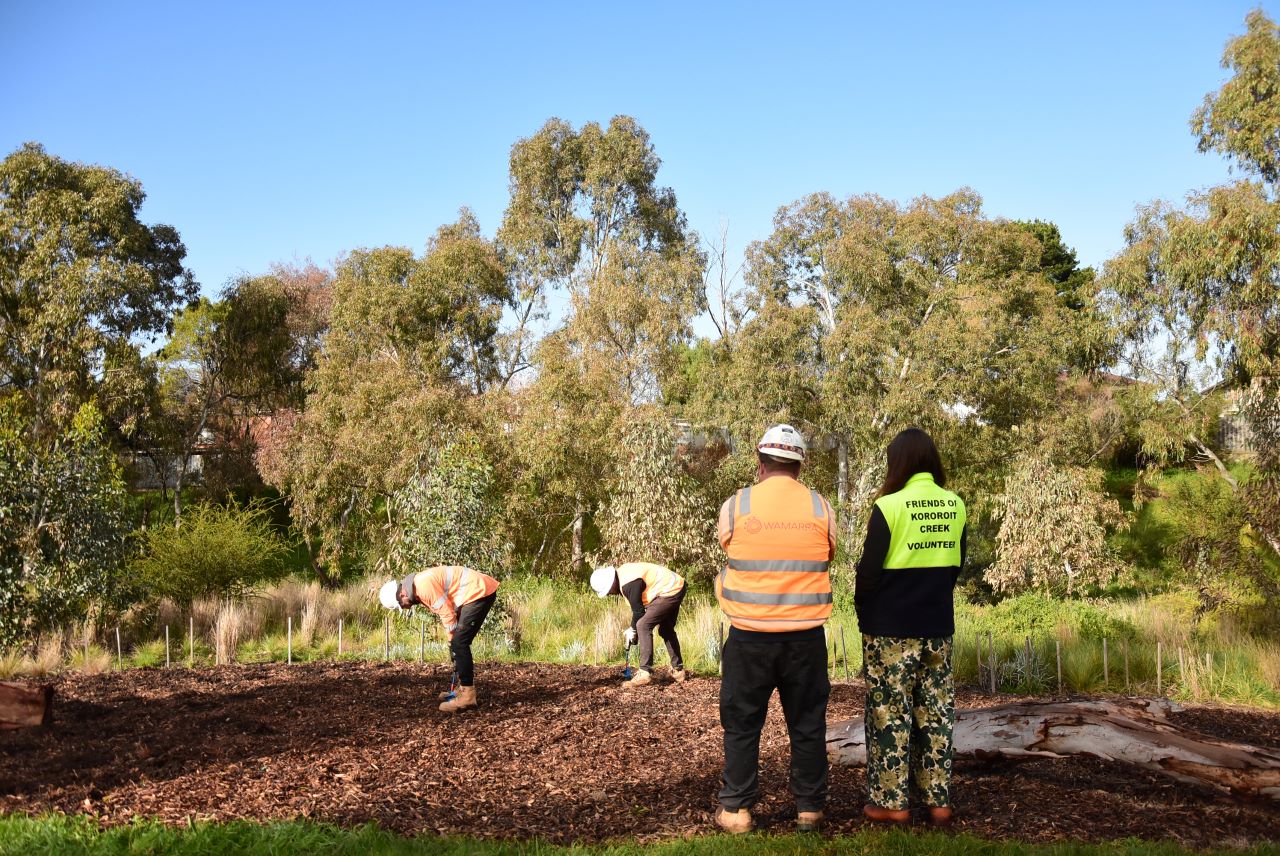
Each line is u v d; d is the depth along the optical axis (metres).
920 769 4.41
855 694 8.69
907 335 25.86
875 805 4.31
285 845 3.96
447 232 31.81
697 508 20.59
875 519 4.17
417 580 7.46
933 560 4.19
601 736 6.50
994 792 4.80
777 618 4.17
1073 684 10.38
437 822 4.58
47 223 26.12
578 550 24.78
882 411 25.08
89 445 13.65
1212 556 14.06
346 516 27.06
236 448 32.28
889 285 26.34
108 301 25.92
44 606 12.28
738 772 4.35
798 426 27.11
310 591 16.83
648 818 4.67
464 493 13.97
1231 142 23.16
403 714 7.28
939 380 25.19
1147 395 26.17
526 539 24.81
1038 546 21.75
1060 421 26.41
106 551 13.36
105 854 3.82
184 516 17.25
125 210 27.64
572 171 32.12
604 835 4.43
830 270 27.05
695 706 7.59
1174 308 24.39
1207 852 3.88
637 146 31.77
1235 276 22.83
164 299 30.28
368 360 26.98
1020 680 10.33
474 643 12.60
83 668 10.54
